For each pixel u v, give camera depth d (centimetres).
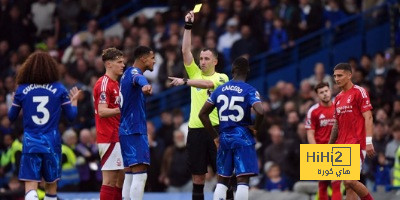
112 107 4212
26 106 3991
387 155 5653
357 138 4378
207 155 4356
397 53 6781
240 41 7156
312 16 7300
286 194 5275
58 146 4012
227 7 7419
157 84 7288
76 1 8225
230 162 4034
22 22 8019
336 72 4400
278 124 6088
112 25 8269
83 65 7281
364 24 7462
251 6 7356
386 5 7431
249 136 4019
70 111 4019
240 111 4000
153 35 7694
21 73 4012
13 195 5691
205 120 4053
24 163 3988
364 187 4378
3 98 7238
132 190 4094
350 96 4391
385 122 5906
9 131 6481
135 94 4094
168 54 7219
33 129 3984
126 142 4100
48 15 8294
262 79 7300
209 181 5972
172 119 6525
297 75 7356
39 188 5322
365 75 6694
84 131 6025
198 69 4338
